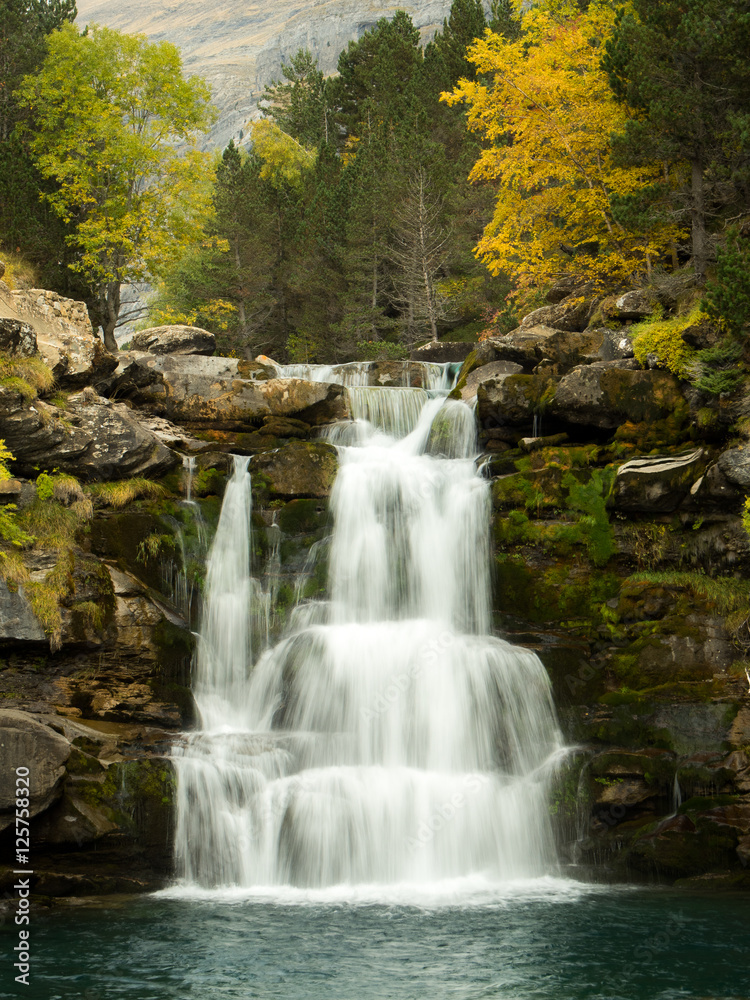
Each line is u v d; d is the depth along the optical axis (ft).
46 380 70.79
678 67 83.61
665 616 66.08
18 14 166.30
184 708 64.13
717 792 56.80
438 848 55.11
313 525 75.46
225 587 72.23
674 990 36.27
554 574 70.74
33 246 119.75
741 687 60.95
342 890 52.24
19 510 65.51
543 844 56.70
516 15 123.44
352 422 87.61
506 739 60.90
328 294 181.37
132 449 72.90
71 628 61.72
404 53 230.27
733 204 92.17
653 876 54.95
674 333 74.64
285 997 35.55
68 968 38.68
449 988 36.45
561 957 40.29
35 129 147.95
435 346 131.34
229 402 87.25
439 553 73.20
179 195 147.84
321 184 197.88
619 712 61.82
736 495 65.57
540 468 75.10
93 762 52.75
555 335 89.04
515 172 107.55
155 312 191.72
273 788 55.21
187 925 44.86
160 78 142.31
